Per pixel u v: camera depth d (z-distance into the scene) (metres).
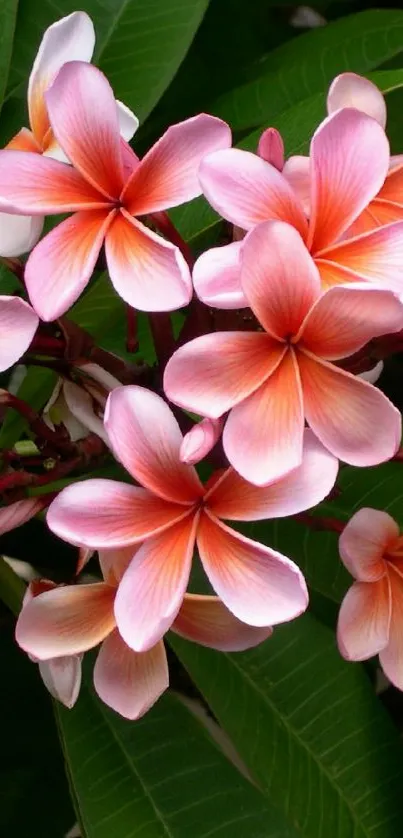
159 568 0.36
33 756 0.56
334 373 0.36
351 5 0.74
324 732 0.50
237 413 0.35
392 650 0.41
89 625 0.39
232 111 0.59
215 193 0.36
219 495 0.37
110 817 0.47
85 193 0.38
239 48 0.66
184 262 0.35
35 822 0.55
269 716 0.50
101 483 0.36
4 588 0.51
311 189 0.37
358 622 0.40
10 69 0.55
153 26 0.57
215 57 0.65
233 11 0.67
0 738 0.56
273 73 0.60
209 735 0.54
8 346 0.36
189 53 0.65
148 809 0.47
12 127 0.54
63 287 0.36
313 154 0.36
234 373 0.35
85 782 0.48
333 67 0.59
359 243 0.37
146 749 0.49
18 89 0.55
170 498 0.37
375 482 0.50
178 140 0.38
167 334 0.40
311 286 0.35
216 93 0.64
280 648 0.52
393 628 0.41
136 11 0.57
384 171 0.37
